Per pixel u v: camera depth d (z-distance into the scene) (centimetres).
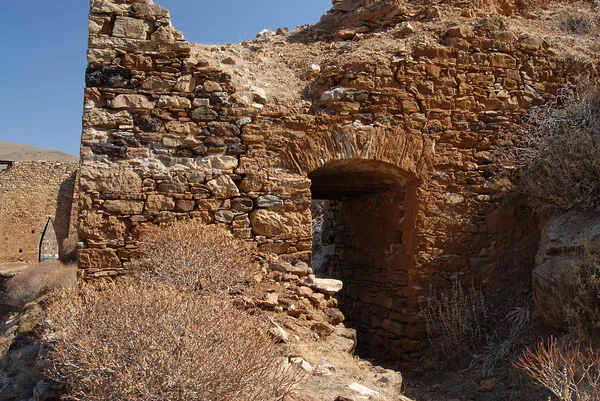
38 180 3103
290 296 657
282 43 965
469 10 916
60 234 3086
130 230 698
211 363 386
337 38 947
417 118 793
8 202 3041
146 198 704
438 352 730
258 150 742
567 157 716
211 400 377
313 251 1347
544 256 652
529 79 841
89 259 680
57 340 471
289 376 450
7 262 3002
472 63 820
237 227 721
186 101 730
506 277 780
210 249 626
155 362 382
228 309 475
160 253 615
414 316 767
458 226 792
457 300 769
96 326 422
